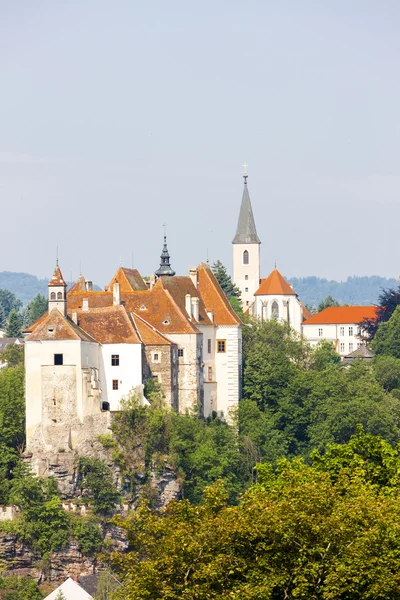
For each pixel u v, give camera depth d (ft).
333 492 431.84
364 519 420.36
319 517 416.05
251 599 406.41
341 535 411.54
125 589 449.06
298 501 422.00
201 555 424.87
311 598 408.67
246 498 444.55
